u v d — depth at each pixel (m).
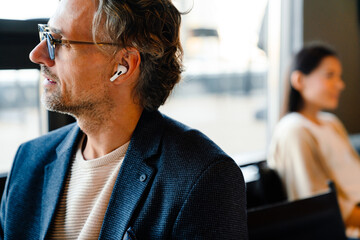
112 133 0.89
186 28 3.07
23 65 1.09
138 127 0.89
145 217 0.81
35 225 0.92
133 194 0.82
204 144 0.86
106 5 0.79
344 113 3.10
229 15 2.96
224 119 4.12
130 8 0.81
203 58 3.25
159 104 0.92
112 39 0.82
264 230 1.13
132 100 0.89
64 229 0.89
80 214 0.88
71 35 0.81
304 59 1.93
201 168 0.80
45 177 0.95
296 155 1.77
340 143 1.92
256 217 1.13
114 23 0.80
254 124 3.98
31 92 1.67
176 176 0.81
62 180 0.91
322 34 2.87
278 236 1.15
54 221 0.90
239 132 3.74
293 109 1.98
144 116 0.91
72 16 0.81
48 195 0.92
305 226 1.20
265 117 2.94
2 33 1.04
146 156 0.85
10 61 1.06
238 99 4.17
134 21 0.81
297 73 1.94
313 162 1.78
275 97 2.84
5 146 2.24
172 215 0.79
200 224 0.78
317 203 1.24
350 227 1.88
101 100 0.85
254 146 3.08
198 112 4.37
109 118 0.87
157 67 0.88
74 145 0.94
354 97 3.15
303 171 1.75
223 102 4.28
